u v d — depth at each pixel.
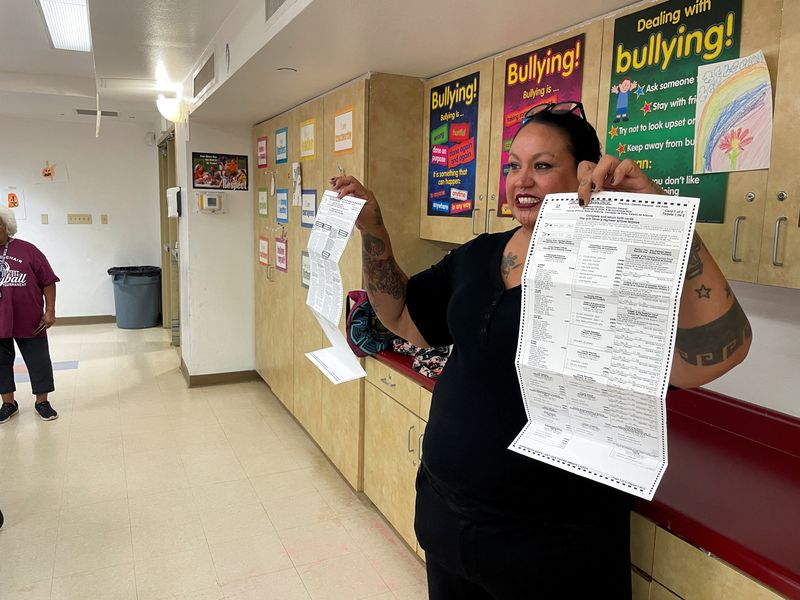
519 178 1.09
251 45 2.36
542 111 1.12
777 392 1.66
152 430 3.71
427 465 1.23
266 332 4.34
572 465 0.88
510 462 1.07
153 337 6.21
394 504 2.48
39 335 3.77
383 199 2.65
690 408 1.80
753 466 1.49
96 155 6.57
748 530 1.17
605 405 0.84
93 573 2.29
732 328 0.83
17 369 4.99
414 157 2.68
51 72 4.89
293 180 3.55
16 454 3.32
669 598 1.28
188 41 3.21
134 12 2.74
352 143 2.72
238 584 2.25
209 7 2.66
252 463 3.28
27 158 6.32
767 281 1.29
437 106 2.54
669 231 0.76
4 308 3.59
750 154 1.30
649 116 1.54
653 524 1.31
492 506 1.10
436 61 2.32
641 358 0.79
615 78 1.64
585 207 0.84
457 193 2.41
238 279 4.57
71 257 6.63
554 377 0.88
